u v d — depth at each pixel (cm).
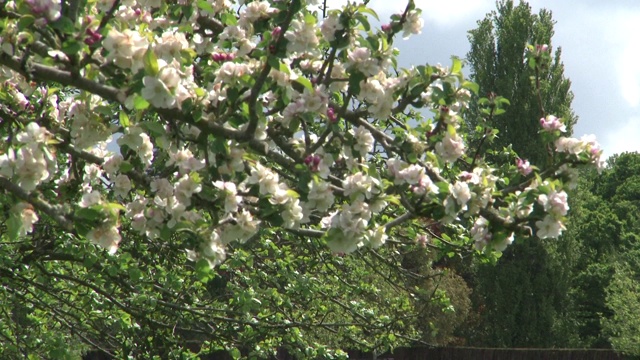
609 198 4653
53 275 712
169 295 769
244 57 489
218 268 820
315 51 425
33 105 512
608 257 3688
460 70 465
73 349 894
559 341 2994
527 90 2945
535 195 452
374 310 941
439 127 488
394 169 443
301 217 407
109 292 756
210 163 418
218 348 793
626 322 2697
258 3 489
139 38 342
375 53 434
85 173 515
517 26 3053
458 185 433
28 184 354
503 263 3002
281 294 841
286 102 417
